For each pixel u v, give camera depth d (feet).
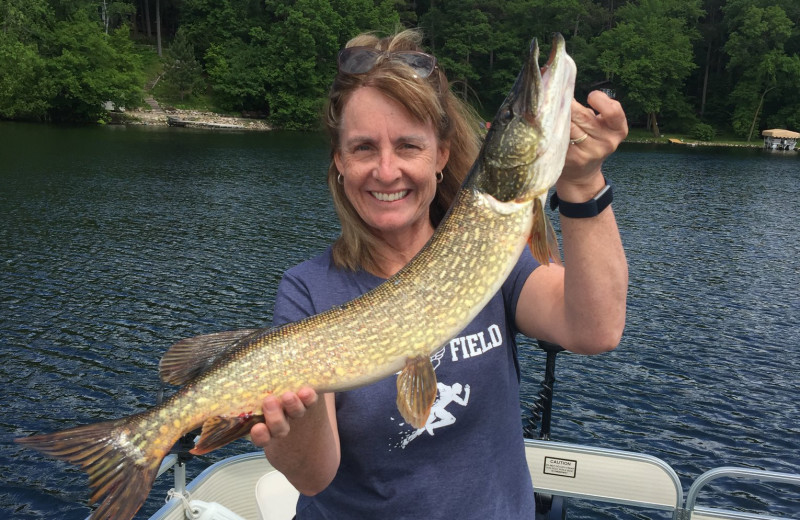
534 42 6.82
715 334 49.08
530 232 7.02
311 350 7.05
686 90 274.57
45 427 31.78
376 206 7.45
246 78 214.07
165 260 62.44
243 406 7.02
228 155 146.00
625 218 97.66
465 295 7.18
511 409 7.80
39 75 180.14
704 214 103.09
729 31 259.39
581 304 6.77
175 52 214.48
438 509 7.16
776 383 40.75
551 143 6.68
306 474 6.97
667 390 39.37
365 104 7.19
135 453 7.04
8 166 111.65
